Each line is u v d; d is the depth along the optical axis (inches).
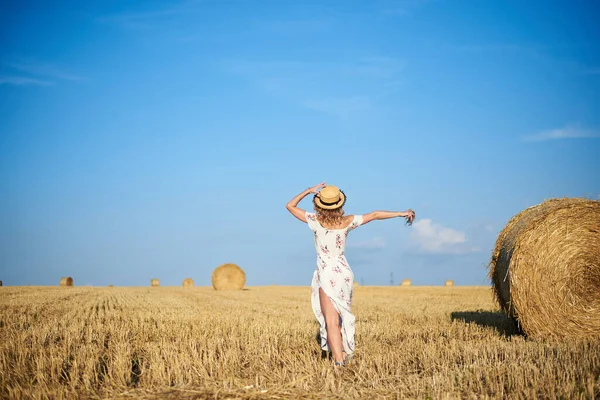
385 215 311.3
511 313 447.5
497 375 281.1
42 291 1263.5
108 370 300.8
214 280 1465.3
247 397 248.8
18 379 287.6
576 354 322.7
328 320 302.7
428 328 479.2
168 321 542.6
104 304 816.9
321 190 310.8
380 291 1375.5
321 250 310.5
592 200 435.8
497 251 470.6
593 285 425.4
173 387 266.2
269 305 804.6
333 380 271.3
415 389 259.0
